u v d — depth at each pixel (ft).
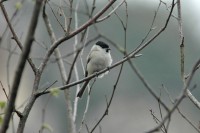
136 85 97.09
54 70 75.31
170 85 94.07
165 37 97.71
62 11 23.02
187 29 104.06
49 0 23.15
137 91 97.35
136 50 21.67
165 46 97.50
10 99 15.16
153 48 97.14
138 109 96.12
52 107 90.27
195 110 86.63
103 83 96.94
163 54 96.63
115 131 93.76
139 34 95.81
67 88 21.02
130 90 97.30
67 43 56.65
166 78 94.27
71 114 22.80
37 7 14.24
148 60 96.94
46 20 23.57
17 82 14.97
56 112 90.68
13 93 15.10
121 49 15.23
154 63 96.43
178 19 23.85
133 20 95.14
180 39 23.48
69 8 21.35
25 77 79.25
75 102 23.99
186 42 101.30
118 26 91.81
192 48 100.42
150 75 96.27
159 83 94.89
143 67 96.68
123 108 96.02
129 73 96.84
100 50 35.22
